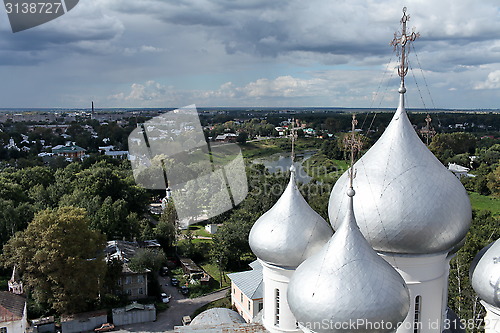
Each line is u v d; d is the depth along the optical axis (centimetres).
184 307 5706
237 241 6862
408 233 1952
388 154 2066
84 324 5047
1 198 7319
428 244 1970
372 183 2022
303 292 1772
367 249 1775
